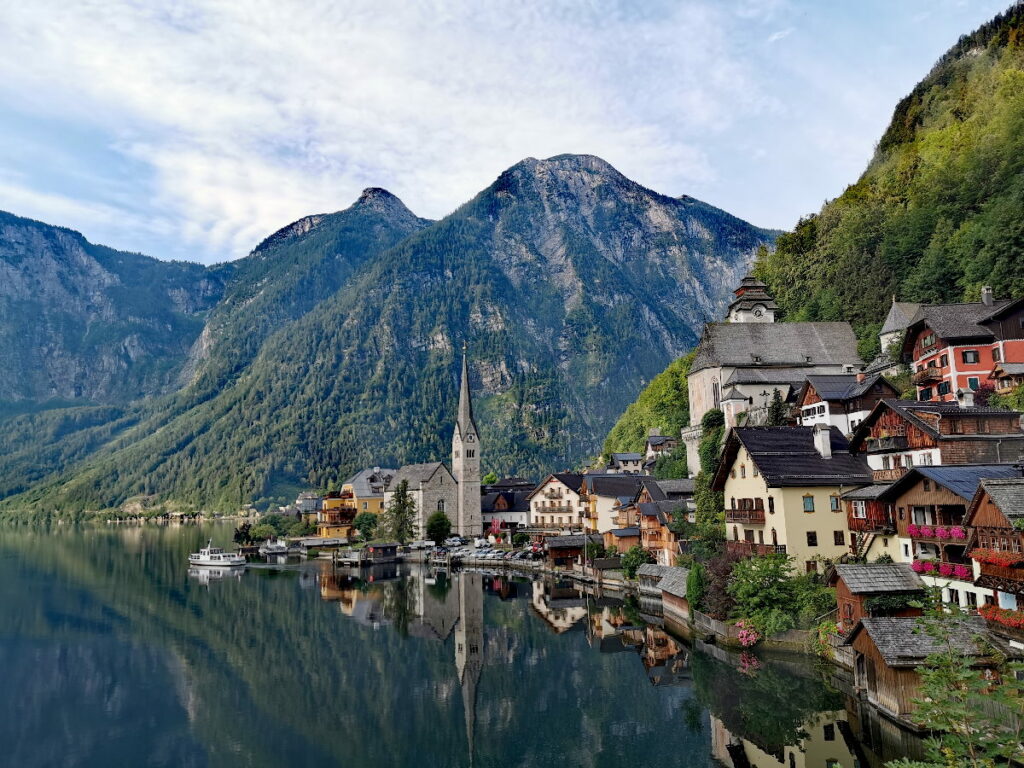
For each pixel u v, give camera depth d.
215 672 65.31
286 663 68.38
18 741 49.06
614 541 114.62
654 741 46.72
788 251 174.00
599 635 76.50
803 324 121.00
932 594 34.62
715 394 115.50
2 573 126.06
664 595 81.69
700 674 58.19
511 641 75.75
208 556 139.75
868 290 126.94
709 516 90.69
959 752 23.94
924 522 53.78
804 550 64.44
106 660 68.69
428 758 46.62
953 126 155.62
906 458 62.09
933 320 85.06
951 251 112.12
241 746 48.56
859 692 46.03
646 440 174.50
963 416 58.16
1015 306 79.38
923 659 40.31
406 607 95.56
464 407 187.75
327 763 45.78
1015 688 24.23
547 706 55.16
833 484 65.25
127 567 137.00
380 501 197.12
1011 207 101.69
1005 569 39.91
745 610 62.22
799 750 41.97
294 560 157.75
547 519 164.62
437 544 170.88
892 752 40.53
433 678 63.62
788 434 72.00
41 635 78.06
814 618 57.94
